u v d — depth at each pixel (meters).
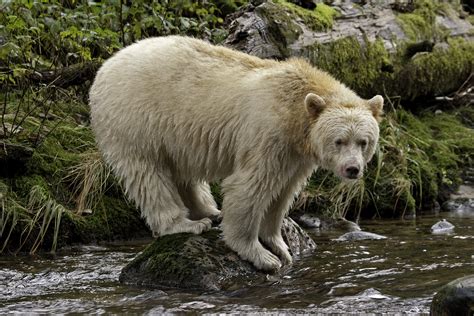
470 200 15.26
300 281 9.68
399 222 13.89
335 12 15.79
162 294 9.27
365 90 16.03
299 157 9.92
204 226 10.41
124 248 11.87
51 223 11.90
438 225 13.02
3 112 12.59
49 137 13.24
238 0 17.38
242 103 9.87
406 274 9.73
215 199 13.32
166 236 10.27
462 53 17.53
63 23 14.58
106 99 10.56
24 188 12.23
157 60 10.41
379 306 8.46
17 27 13.47
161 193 10.51
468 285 7.89
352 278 9.68
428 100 17.84
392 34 16.28
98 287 9.71
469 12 19.12
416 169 15.14
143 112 10.31
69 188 12.70
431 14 17.23
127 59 10.59
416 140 15.98
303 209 13.87
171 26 15.29
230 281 9.63
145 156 10.46
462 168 16.14
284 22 14.70
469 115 17.91
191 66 10.31
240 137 9.86
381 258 10.70
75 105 14.67
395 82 16.42
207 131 10.12
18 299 9.25
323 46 15.11
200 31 15.68
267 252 10.17
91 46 15.25
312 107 9.48
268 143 9.64
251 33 14.47
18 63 14.10
